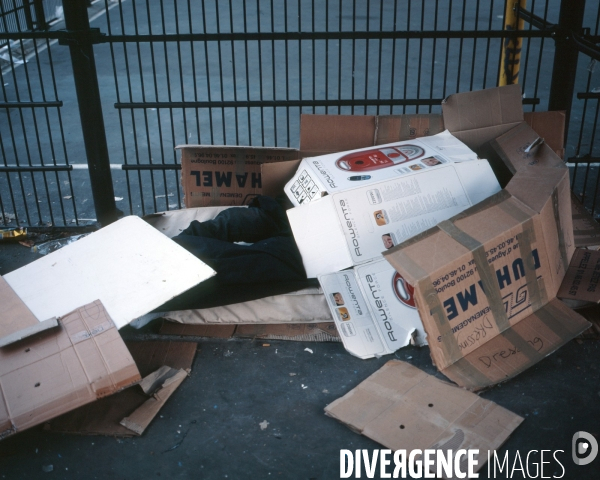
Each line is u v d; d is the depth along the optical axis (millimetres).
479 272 2787
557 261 3076
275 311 3211
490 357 2832
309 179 3436
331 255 3201
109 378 2506
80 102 3955
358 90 7707
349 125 3693
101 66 8797
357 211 3201
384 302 3107
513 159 3420
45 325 2691
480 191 3334
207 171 3908
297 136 6137
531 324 2977
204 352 3092
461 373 2750
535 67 8609
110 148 5816
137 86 7848
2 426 2379
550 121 3650
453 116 3623
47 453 2557
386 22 11078
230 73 8477
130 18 11570
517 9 4008
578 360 2941
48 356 2605
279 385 2881
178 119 6555
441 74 8305
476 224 2857
